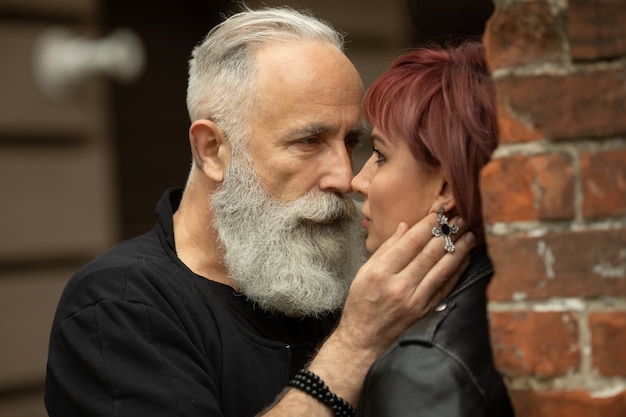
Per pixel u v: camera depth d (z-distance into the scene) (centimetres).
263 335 257
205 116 261
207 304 248
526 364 153
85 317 234
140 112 554
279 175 251
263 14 264
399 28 600
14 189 496
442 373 176
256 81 252
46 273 510
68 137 516
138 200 554
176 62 566
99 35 527
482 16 328
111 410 223
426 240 214
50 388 239
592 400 150
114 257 250
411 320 218
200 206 262
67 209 514
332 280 256
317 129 249
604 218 152
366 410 185
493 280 156
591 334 151
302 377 223
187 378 227
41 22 507
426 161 204
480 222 204
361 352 222
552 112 153
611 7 151
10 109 494
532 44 154
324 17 574
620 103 151
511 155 155
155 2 558
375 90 211
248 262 250
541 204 153
